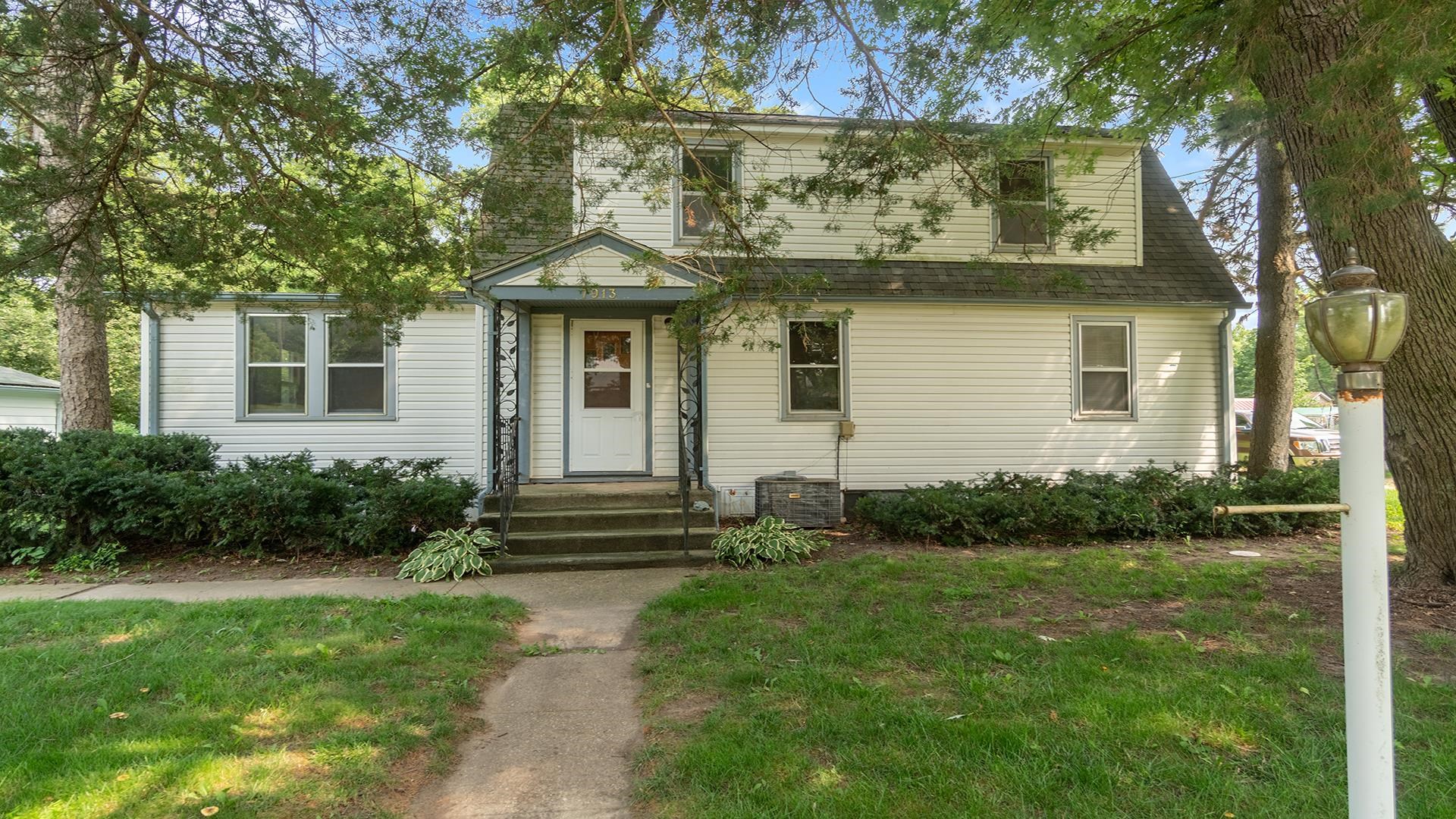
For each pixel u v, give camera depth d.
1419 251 4.94
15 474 6.89
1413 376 5.08
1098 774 2.76
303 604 5.38
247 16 4.96
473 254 6.36
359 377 9.62
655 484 8.60
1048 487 8.88
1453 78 4.95
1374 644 1.93
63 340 8.94
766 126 9.50
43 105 5.27
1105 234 7.05
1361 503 1.94
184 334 9.31
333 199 5.94
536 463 8.95
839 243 9.84
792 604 5.30
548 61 5.11
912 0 5.81
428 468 8.54
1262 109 5.54
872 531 8.52
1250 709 3.32
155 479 7.10
